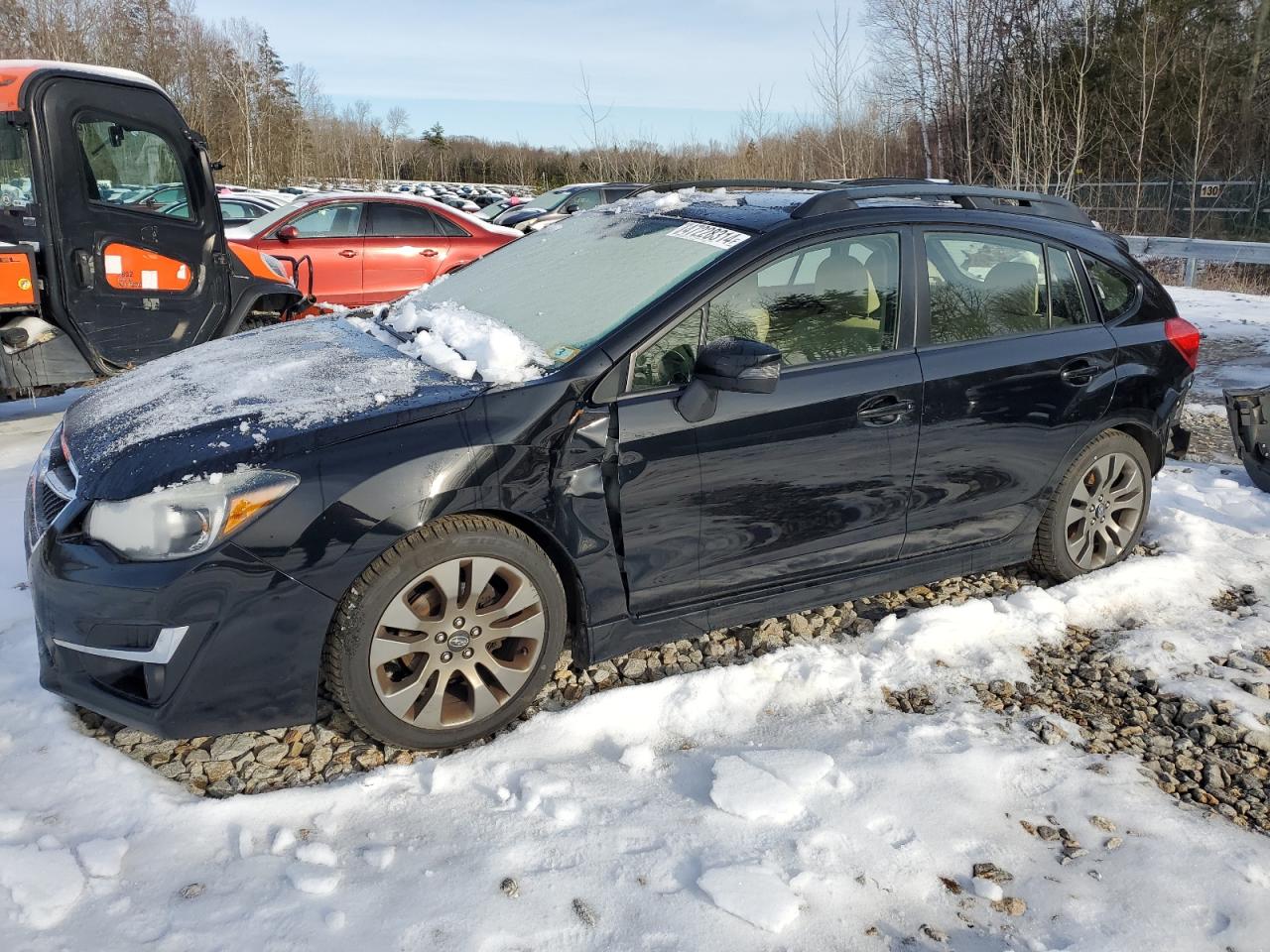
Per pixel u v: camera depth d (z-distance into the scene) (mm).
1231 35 25562
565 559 2955
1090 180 22297
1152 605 3918
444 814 2543
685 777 2729
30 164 5617
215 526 2492
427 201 11219
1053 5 24750
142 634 2512
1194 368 4215
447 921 2160
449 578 2748
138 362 6234
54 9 32844
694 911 2221
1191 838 2551
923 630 3541
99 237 5887
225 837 2426
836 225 3346
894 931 2203
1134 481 4121
